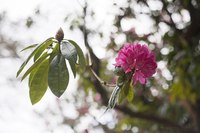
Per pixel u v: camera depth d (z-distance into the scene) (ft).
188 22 13.16
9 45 16.20
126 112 13.66
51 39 5.36
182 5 12.58
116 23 12.53
